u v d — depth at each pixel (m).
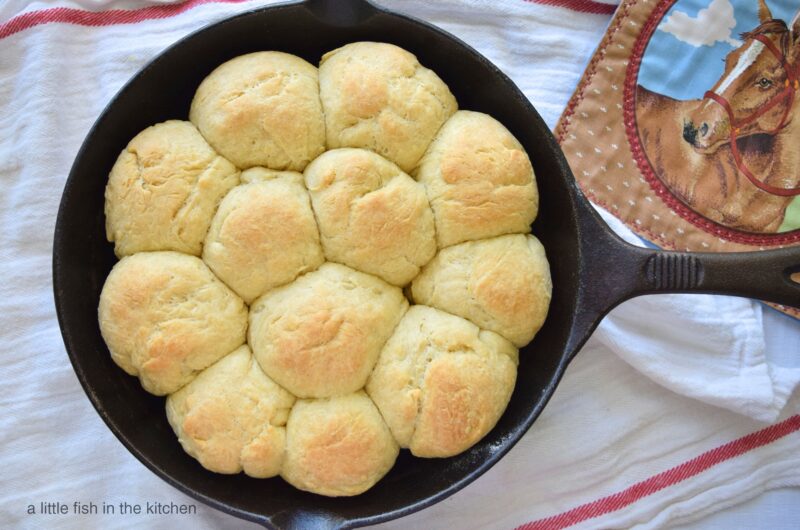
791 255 0.51
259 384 0.51
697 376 0.61
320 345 0.50
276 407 0.51
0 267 0.60
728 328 0.61
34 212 0.60
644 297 0.61
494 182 0.52
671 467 0.62
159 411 0.55
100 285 0.55
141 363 0.51
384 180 0.52
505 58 0.63
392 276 0.52
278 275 0.51
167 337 0.50
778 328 0.62
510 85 0.54
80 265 0.53
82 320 0.53
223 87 0.52
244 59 0.53
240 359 0.51
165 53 0.53
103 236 0.55
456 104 0.55
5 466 0.59
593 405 0.62
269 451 0.51
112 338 0.51
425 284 0.53
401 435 0.52
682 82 0.61
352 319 0.50
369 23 0.54
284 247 0.50
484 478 0.61
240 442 0.51
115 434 0.52
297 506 0.53
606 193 0.62
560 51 0.63
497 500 0.61
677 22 0.61
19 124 0.60
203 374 0.51
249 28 0.54
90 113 0.61
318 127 0.52
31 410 0.60
